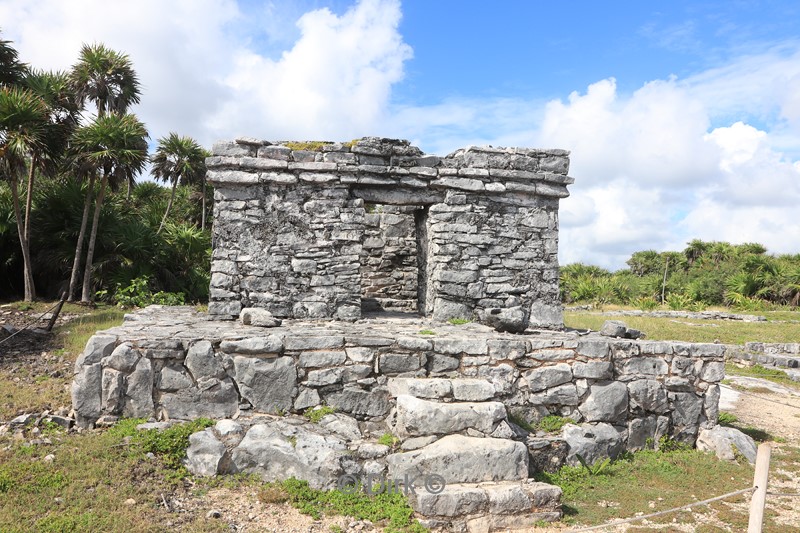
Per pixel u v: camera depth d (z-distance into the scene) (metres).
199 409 6.45
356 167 9.97
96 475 5.34
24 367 8.97
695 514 5.96
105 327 11.83
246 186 9.68
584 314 21.89
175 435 5.98
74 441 5.93
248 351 6.60
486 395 6.57
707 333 17.47
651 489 6.57
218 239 9.55
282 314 9.63
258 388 6.59
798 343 15.67
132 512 4.89
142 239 16.64
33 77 15.96
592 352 7.54
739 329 18.55
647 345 7.86
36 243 15.79
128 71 17.92
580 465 6.91
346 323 9.35
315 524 5.17
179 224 21.33
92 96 17.59
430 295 10.63
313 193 9.87
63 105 16.31
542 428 7.20
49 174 14.88
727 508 6.11
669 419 7.95
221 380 6.54
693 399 8.06
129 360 6.35
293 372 6.67
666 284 33.16
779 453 8.00
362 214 9.97
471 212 10.48
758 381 12.61
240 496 5.53
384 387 6.86
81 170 15.14
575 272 38.47
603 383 7.57
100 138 14.71
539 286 10.73
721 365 8.16
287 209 9.77
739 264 33.31
